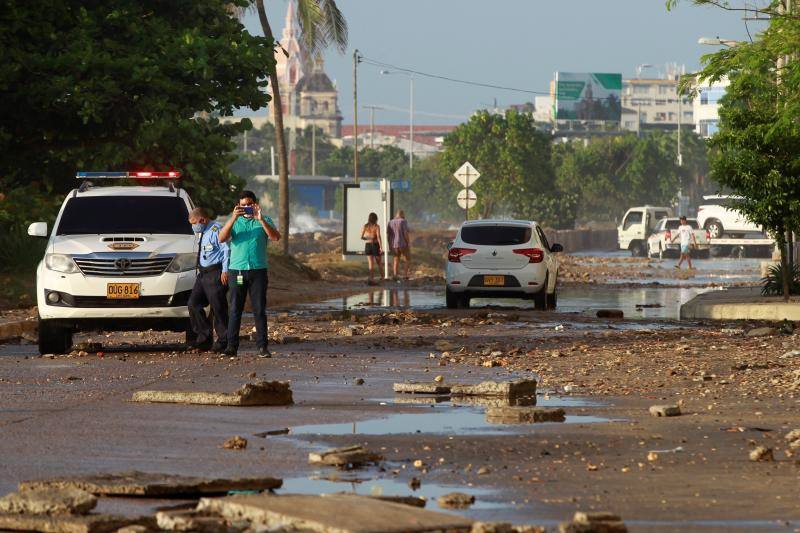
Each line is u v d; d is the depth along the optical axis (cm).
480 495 1773
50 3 6900
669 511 1666
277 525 1482
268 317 5941
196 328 4197
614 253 19350
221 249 4091
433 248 19038
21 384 3216
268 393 2809
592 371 3547
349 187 11369
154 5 7600
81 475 1895
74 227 4400
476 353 4084
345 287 8931
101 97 6712
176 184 4684
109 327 4228
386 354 4091
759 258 15925
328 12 11238
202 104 7162
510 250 6612
